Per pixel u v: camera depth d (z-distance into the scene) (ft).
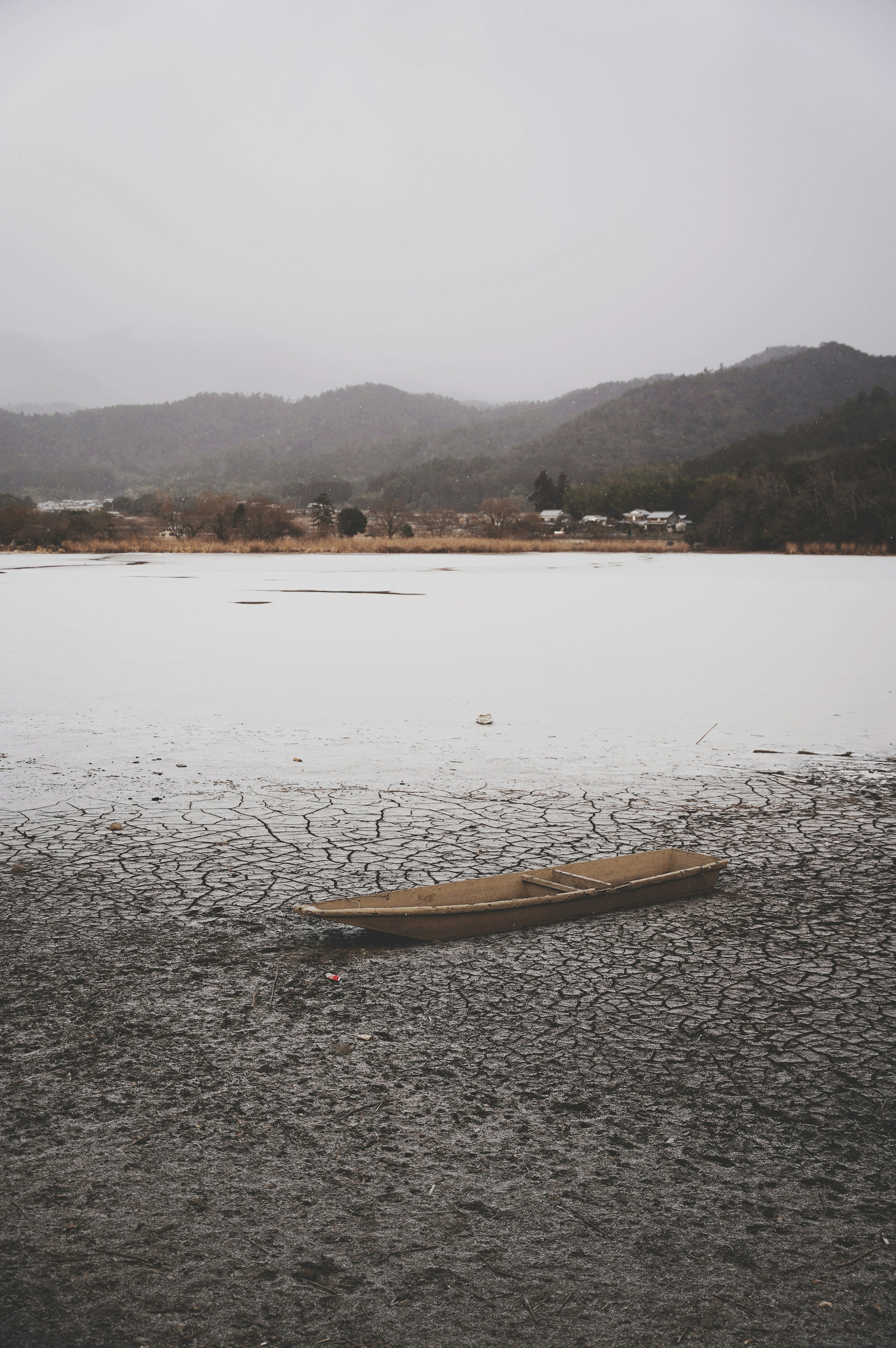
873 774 27.89
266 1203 9.29
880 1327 7.82
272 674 46.37
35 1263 8.50
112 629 65.77
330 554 231.71
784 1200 9.38
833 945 16.05
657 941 16.24
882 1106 11.07
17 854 20.59
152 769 28.17
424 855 20.58
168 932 16.39
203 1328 7.79
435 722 35.32
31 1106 10.93
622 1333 7.74
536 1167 9.86
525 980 14.61
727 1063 12.03
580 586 116.98
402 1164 9.91
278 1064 11.93
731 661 51.24
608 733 33.55
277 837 21.83
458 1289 8.20
